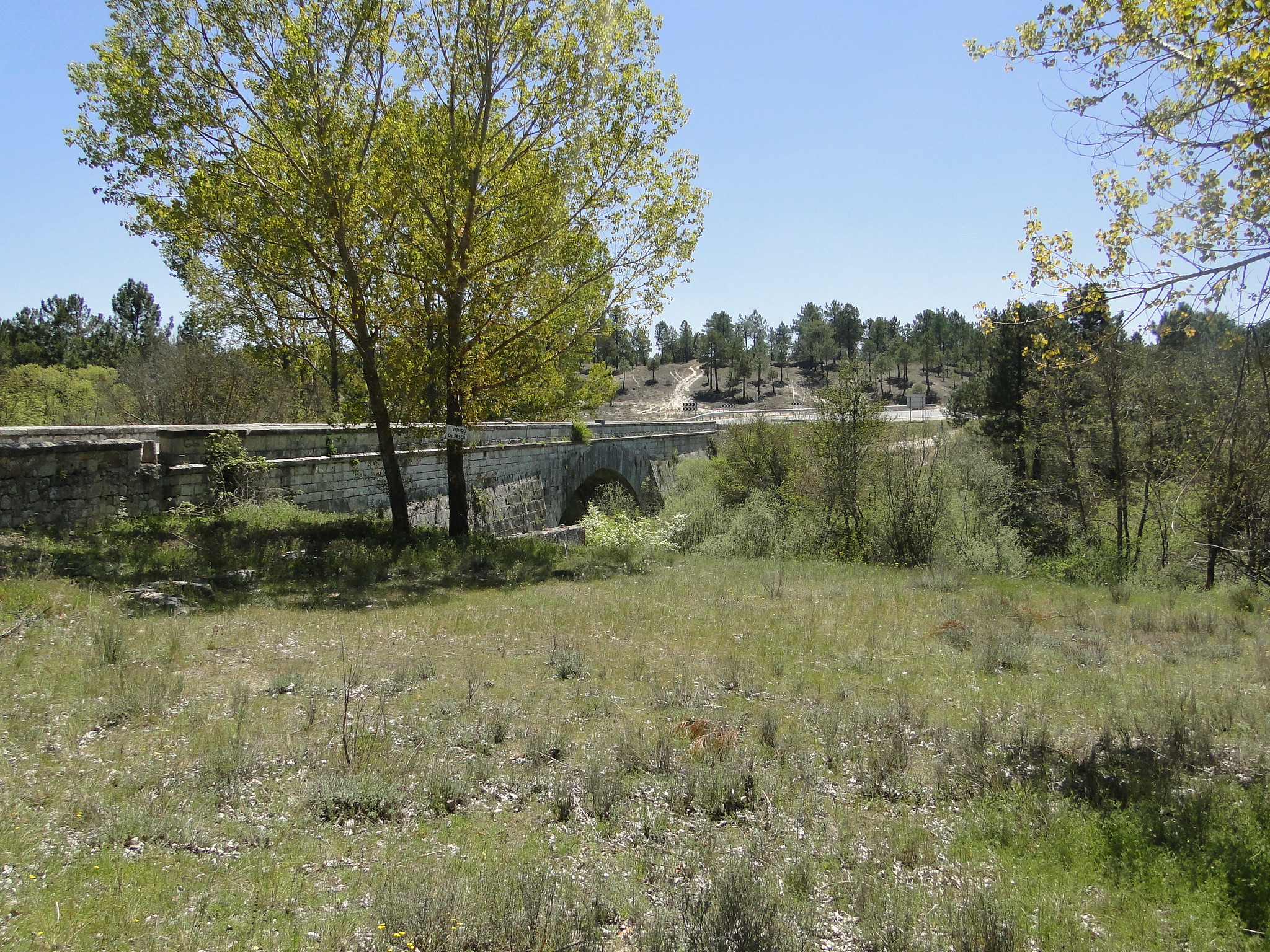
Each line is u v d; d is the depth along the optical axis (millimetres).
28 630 8719
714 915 4109
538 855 4957
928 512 24641
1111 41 7242
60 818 4957
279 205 14914
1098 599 17328
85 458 14695
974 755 6684
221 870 4559
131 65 13500
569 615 12180
